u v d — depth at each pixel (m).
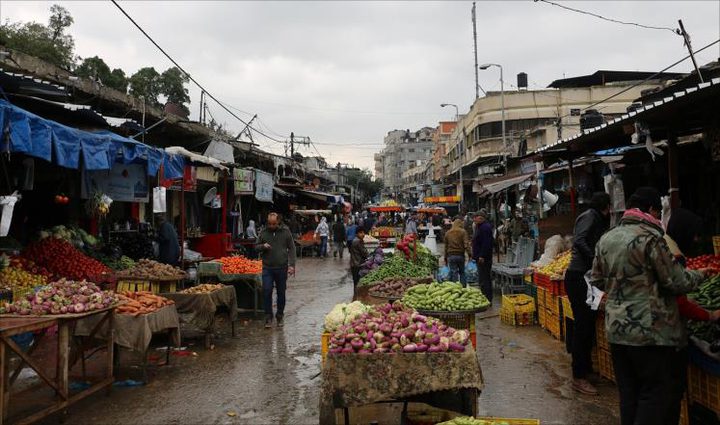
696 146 10.02
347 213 43.12
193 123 15.73
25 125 6.07
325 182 48.47
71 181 10.74
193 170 12.91
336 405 3.91
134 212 13.45
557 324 7.82
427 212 37.78
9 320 4.67
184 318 7.42
